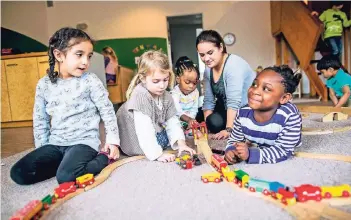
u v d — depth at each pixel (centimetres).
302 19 320
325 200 62
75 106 98
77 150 91
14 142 178
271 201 63
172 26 639
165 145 121
